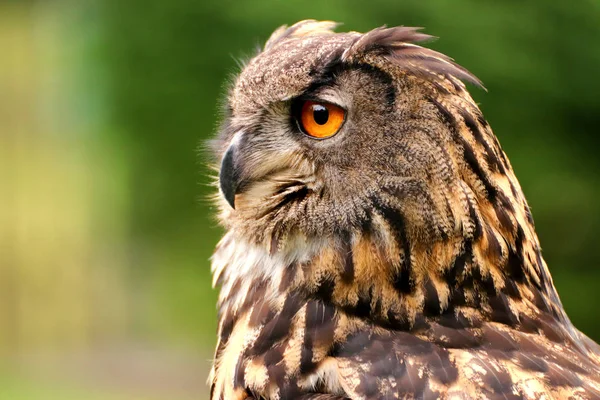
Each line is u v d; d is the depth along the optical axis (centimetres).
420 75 566
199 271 1797
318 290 578
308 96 595
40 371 2620
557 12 1405
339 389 544
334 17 1393
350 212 577
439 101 564
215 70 1603
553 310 592
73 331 3000
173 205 1753
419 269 563
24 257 3041
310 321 570
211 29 1576
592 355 583
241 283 625
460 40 1397
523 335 557
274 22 1470
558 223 1504
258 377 566
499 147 586
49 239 3028
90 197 2739
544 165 1477
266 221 607
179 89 1645
